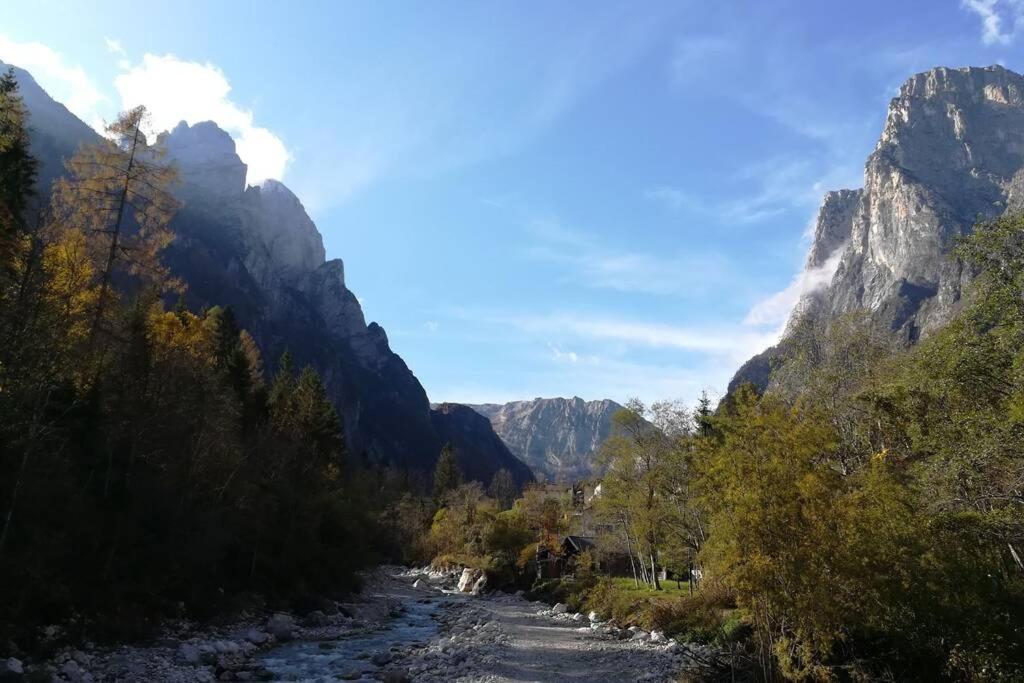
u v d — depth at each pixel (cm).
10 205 2727
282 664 2736
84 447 3123
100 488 3184
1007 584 1706
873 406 2833
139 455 3519
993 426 1819
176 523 3531
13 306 2494
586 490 7500
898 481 1970
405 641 3478
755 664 1945
